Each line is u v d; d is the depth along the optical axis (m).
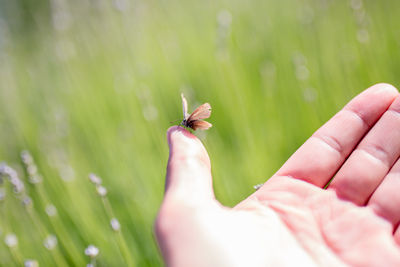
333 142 0.37
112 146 0.49
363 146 0.37
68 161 0.49
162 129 0.49
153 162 0.46
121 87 0.55
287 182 0.36
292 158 0.37
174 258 0.32
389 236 0.34
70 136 0.51
